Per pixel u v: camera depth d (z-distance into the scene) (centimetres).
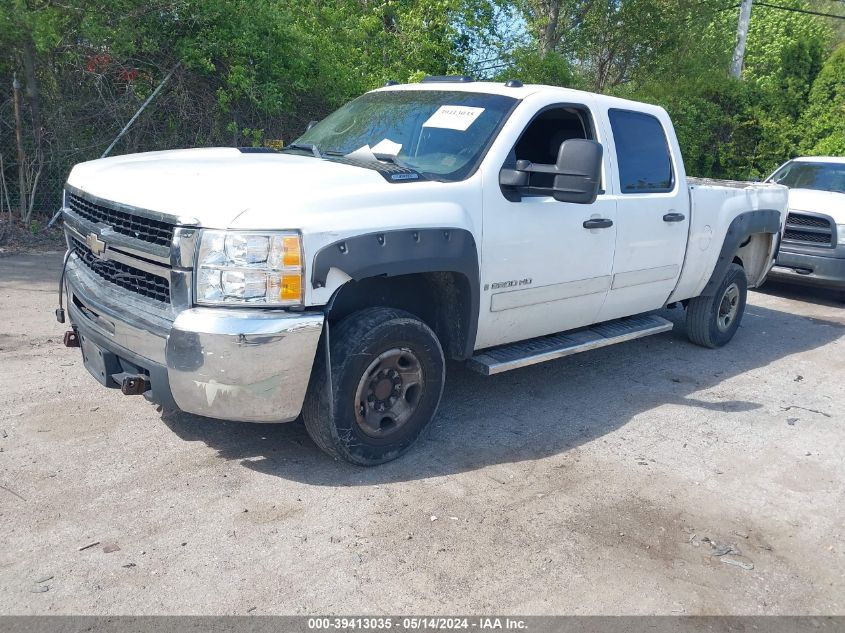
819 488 425
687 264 604
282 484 382
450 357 451
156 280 360
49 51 977
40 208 1041
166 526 338
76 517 340
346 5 1362
